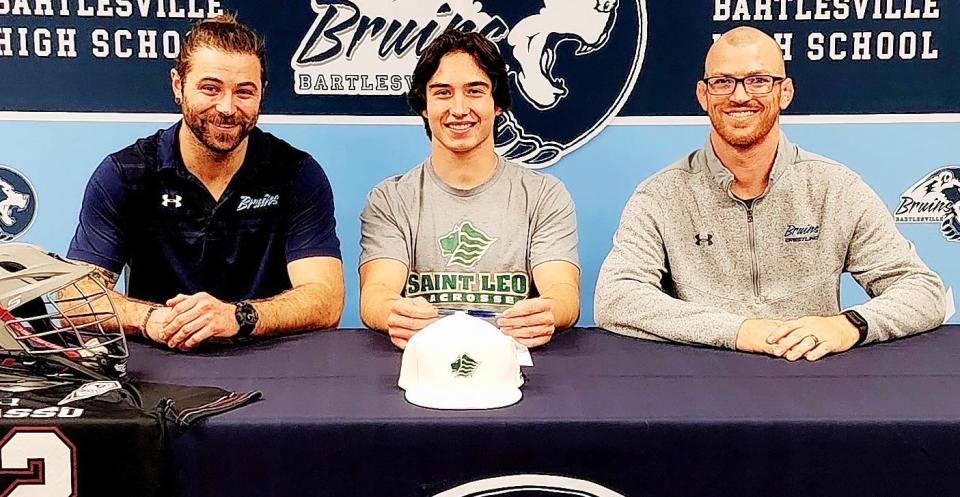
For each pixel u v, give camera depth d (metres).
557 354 1.43
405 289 1.73
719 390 1.20
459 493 1.09
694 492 1.09
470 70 1.66
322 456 1.08
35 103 1.81
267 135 1.75
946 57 1.81
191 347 1.43
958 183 1.85
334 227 1.78
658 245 1.67
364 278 1.68
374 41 1.81
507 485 1.09
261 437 1.07
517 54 1.82
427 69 1.68
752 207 1.66
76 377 1.21
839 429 1.07
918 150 1.84
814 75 1.82
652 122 1.84
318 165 1.76
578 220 1.87
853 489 1.09
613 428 1.07
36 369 1.21
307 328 1.63
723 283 1.67
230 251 1.73
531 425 1.07
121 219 1.70
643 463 1.08
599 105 1.84
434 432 1.07
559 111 1.84
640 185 1.72
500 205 1.72
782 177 1.65
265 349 1.47
